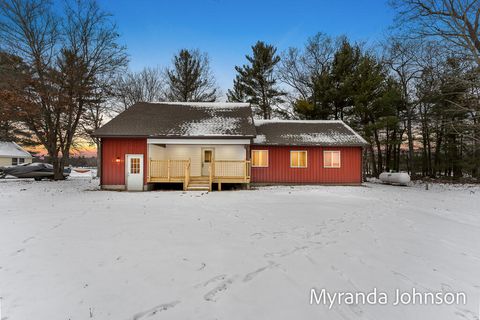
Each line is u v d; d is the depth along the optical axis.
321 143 15.95
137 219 6.36
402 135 25.41
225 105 18.25
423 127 22.45
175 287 3.03
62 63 17.69
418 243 4.79
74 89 18.00
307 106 22.88
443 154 22.64
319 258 3.98
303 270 3.54
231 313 2.55
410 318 2.55
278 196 10.81
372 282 3.25
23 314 2.50
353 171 16.42
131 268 3.54
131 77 27.58
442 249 4.49
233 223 6.09
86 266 3.59
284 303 2.74
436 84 16.12
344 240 4.91
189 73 27.47
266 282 3.18
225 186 14.95
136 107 16.78
